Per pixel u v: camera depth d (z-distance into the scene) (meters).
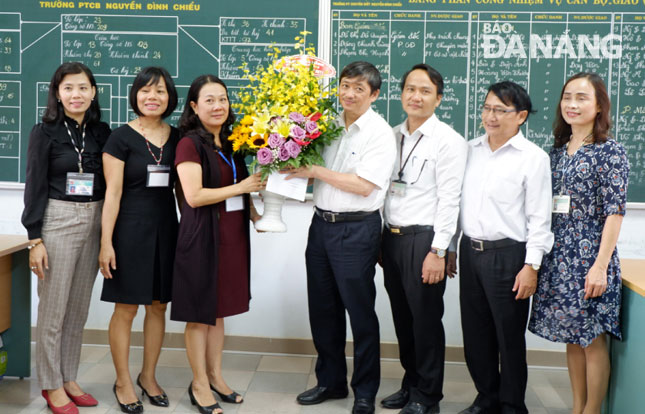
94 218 2.68
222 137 2.72
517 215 2.49
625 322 2.42
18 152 3.53
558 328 2.42
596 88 2.36
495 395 2.71
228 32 3.41
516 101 2.43
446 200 2.55
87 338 3.60
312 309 2.85
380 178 2.58
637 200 3.32
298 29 3.38
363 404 2.72
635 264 2.75
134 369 3.25
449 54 3.33
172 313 2.61
